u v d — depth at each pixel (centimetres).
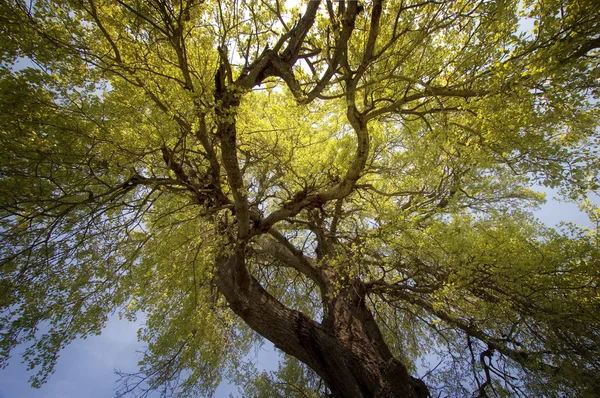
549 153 290
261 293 517
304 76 388
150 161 379
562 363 396
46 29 286
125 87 310
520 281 416
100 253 416
